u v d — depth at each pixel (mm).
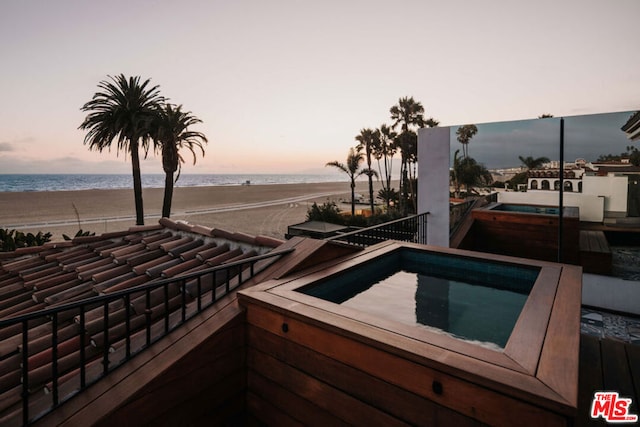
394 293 3363
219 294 2736
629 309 4523
